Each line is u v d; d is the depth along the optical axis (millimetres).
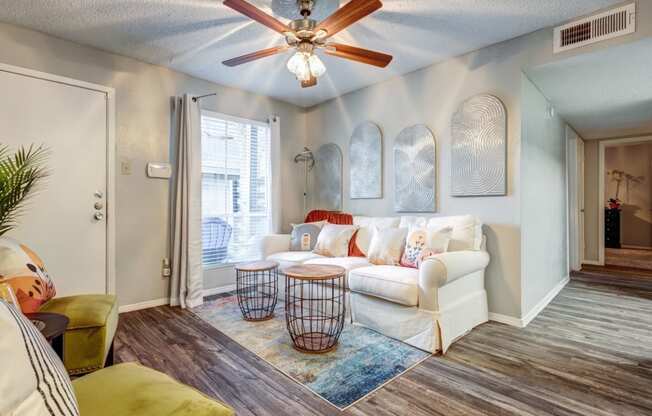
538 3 2246
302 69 2209
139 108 3156
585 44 2389
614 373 1942
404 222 3158
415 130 3357
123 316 2939
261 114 4148
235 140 3902
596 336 2484
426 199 3275
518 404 1642
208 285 3646
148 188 3207
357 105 3973
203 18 2436
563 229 4121
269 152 4180
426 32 2635
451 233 2617
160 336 2494
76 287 2789
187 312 3059
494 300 2826
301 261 3109
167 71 3334
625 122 4379
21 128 2559
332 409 1609
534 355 2166
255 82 3730
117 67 3025
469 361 2086
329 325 2670
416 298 2275
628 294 3672
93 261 2881
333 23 1906
